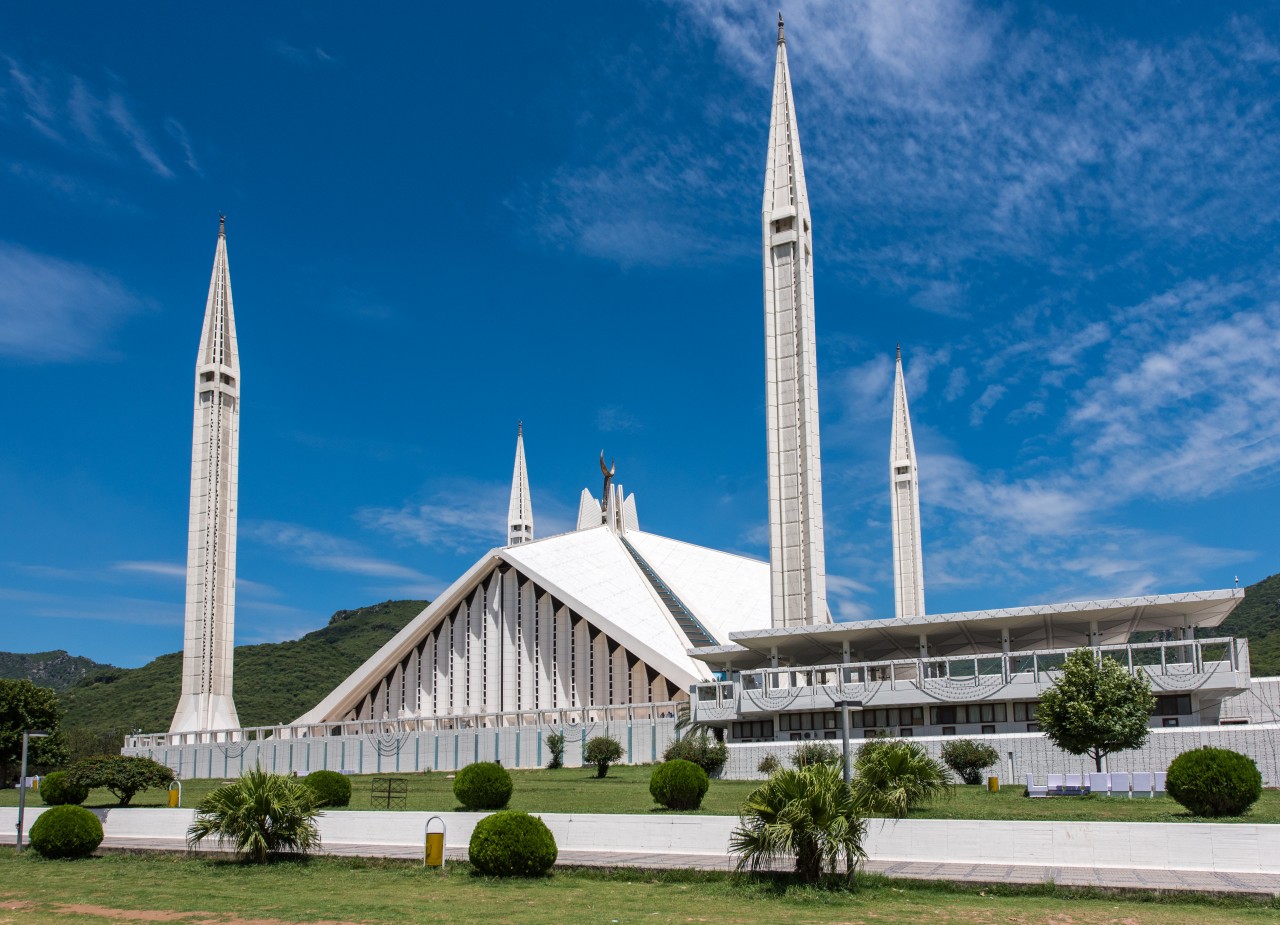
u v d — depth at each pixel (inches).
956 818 1352.1
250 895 1071.6
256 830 1282.0
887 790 1421.0
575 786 2150.6
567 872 1138.0
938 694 2281.0
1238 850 1010.1
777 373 3026.6
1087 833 1065.5
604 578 3821.4
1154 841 1040.2
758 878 1053.8
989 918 877.8
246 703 5905.5
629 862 1146.0
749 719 2583.7
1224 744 1891.0
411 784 2475.4
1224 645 2532.0
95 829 1392.7
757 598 4229.8
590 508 4771.2
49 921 952.9
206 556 3863.2
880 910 922.1
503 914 930.7
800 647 2780.5
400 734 3243.1
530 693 3548.2
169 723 5315.0
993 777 1808.6
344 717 3880.4
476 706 3614.7
